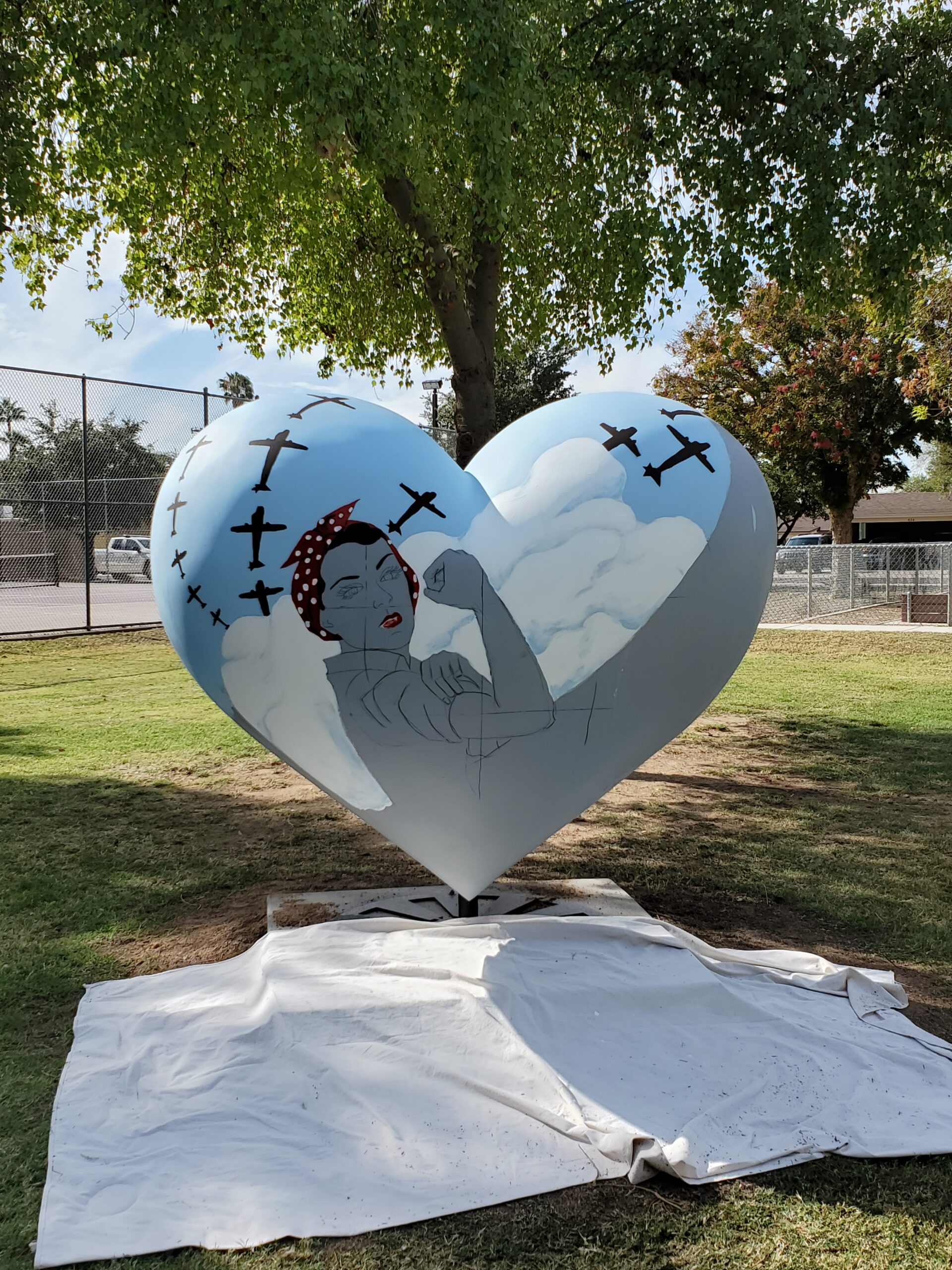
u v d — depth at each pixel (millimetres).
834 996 3283
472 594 3143
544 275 7684
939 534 40031
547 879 4578
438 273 6277
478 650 3166
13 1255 2100
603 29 6285
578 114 6629
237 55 4906
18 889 4406
